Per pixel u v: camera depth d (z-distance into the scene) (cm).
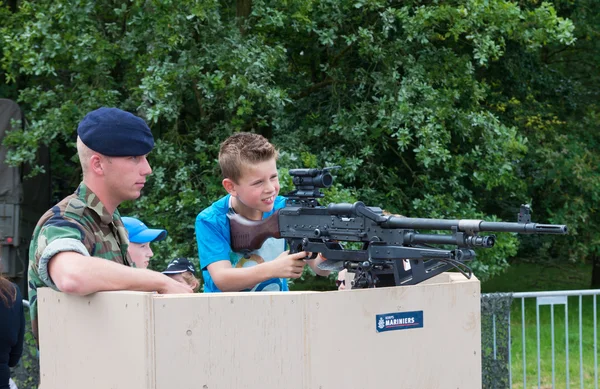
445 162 874
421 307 273
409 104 859
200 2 797
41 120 863
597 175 1179
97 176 280
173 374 241
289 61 998
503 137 909
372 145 920
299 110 984
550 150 1158
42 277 265
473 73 971
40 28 805
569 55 1353
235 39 829
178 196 858
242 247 329
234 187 323
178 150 870
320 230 292
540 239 1264
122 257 296
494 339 627
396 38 921
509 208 1172
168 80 794
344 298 253
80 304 262
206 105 865
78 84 902
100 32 873
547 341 1027
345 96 955
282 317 246
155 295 240
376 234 271
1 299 336
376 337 261
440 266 283
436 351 277
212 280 336
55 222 267
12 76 864
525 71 1191
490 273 950
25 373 582
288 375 246
